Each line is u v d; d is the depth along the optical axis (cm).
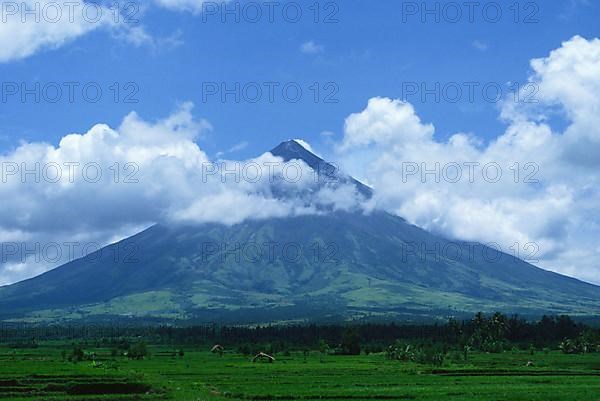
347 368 17100
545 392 10869
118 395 9462
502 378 14100
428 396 10356
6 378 10206
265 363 19438
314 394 10650
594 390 11250
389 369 16712
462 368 16662
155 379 11519
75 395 9600
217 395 10350
